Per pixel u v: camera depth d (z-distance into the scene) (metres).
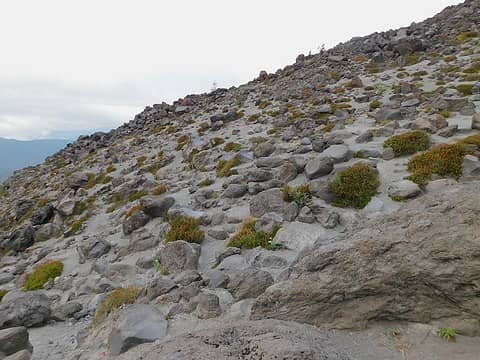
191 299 11.01
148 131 59.84
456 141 19.23
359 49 64.25
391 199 15.69
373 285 8.30
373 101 36.41
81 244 22.30
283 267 12.92
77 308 15.00
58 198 40.09
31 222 33.66
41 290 18.70
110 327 11.18
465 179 15.56
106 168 43.78
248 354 6.46
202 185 26.50
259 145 28.22
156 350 7.07
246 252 15.17
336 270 8.80
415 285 7.98
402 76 44.03
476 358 6.78
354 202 16.44
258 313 9.17
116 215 28.39
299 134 30.66
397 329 8.02
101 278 17.61
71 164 57.53
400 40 55.69
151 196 27.30
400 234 8.52
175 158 38.69
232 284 11.40
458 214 8.17
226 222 18.98
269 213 17.16
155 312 10.21
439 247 7.83
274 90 56.97
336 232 14.48
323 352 6.58
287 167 21.00
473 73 37.09
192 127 51.12
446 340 7.39
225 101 62.06
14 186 62.06
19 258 27.00
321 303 8.64
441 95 31.22
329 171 19.33
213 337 7.22
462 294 7.48
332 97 42.75
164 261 15.80
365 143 22.59
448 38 55.06
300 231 14.92
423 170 16.69
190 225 18.72
